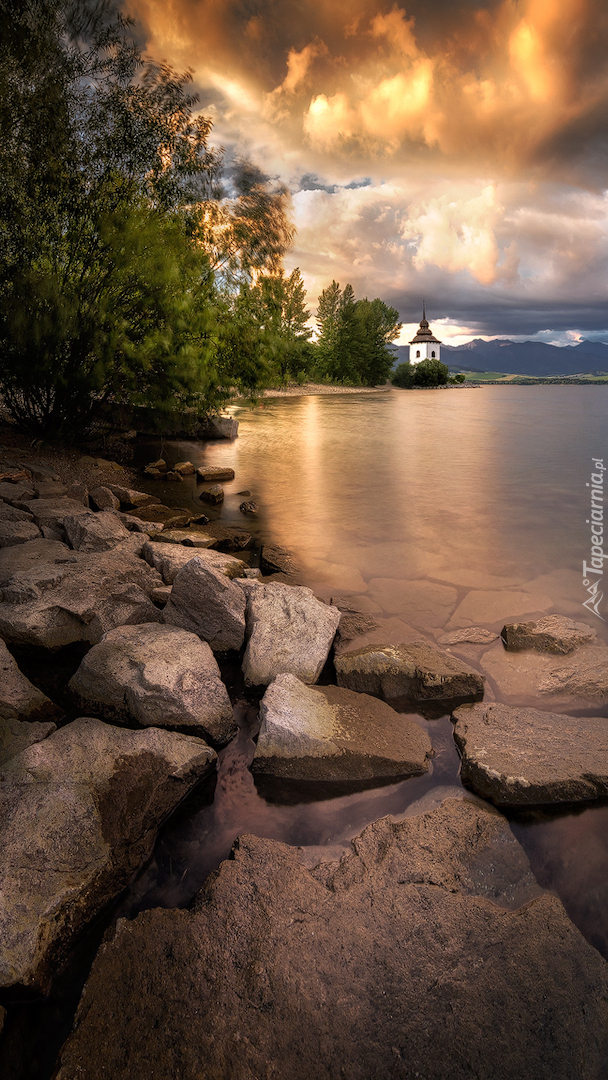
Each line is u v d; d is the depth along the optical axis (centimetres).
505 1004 198
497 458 1513
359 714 368
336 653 451
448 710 391
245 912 233
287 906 236
